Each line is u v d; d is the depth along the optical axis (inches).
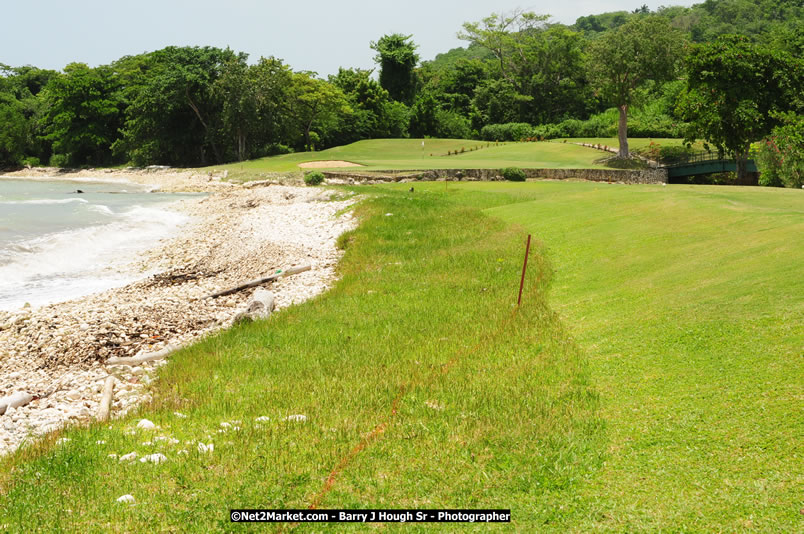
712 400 309.7
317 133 3853.3
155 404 395.5
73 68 4185.5
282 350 487.8
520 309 524.1
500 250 767.7
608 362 383.9
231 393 402.9
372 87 4082.2
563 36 3988.7
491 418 331.3
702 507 238.4
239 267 912.9
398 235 950.4
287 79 3346.5
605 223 809.5
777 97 1891.0
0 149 3853.3
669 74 2440.9
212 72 3366.1
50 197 1946.4
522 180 1895.9
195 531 242.7
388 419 341.7
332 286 720.3
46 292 786.2
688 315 416.2
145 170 3272.6
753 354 340.8
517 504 254.8
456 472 281.0
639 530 231.6
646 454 279.6
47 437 339.3
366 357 453.4
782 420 278.2
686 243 617.3
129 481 279.7
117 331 604.7
